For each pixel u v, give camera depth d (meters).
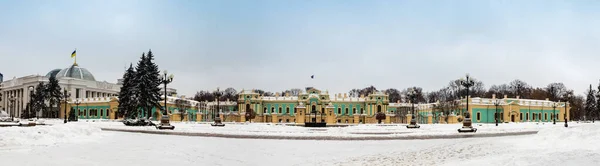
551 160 15.68
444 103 114.00
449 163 19.25
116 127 51.41
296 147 28.38
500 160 17.14
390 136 34.97
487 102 107.31
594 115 135.50
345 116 130.25
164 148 26.02
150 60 94.12
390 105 135.38
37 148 23.75
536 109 114.19
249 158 22.78
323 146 29.02
